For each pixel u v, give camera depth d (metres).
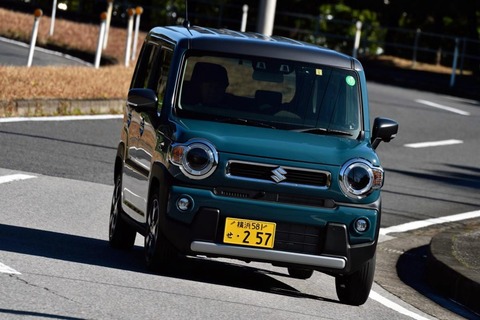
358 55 87.06
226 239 18.41
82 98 42.94
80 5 97.00
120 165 22.56
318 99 20.03
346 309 18.86
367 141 19.86
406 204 33.94
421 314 19.61
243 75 19.98
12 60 57.50
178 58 20.03
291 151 18.70
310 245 18.62
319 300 19.44
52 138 36.03
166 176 18.61
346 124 19.97
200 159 18.44
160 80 20.59
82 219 24.95
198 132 18.78
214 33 21.09
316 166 18.61
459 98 69.56
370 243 18.83
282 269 22.98
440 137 50.75
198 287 18.48
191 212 18.39
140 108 20.34
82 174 30.75
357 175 18.73
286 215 18.47
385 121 20.17
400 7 89.62
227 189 18.48
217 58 20.09
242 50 20.23
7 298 15.64
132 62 61.31
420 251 27.33
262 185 18.48
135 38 63.41
